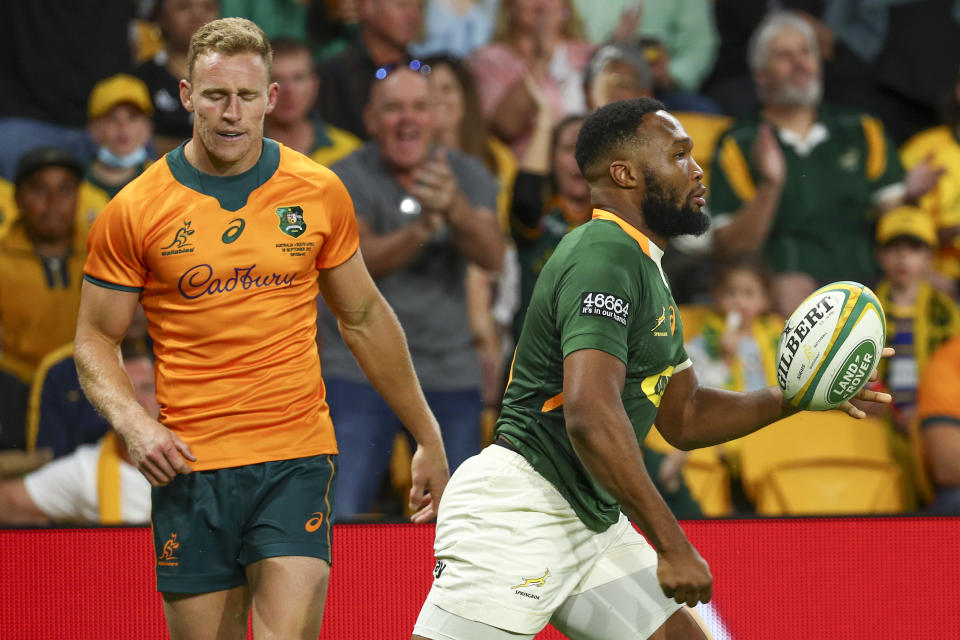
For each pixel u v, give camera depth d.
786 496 15.04
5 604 11.75
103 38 16.77
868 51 19.47
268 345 8.01
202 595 8.14
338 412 14.21
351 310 8.55
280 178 8.04
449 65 16.45
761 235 17.05
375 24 16.73
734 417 8.52
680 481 14.70
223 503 7.98
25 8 16.52
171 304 7.93
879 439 15.60
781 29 17.33
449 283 15.04
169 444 7.45
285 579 7.84
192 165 7.93
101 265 7.89
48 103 16.61
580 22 18.02
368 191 14.98
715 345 15.69
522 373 7.98
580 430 6.96
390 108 14.88
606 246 7.54
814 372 8.02
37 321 15.16
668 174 7.84
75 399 14.56
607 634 8.07
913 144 18.22
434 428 9.02
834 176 17.25
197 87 7.60
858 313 8.02
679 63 18.67
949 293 16.92
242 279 7.90
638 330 7.64
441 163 14.88
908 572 12.31
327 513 8.20
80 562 11.84
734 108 18.53
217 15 16.81
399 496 14.86
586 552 7.96
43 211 15.11
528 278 16.44
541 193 16.64
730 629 12.14
